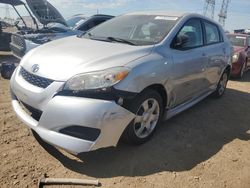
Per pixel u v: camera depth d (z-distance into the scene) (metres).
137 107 3.66
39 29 8.96
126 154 3.82
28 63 3.89
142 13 5.22
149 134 4.12
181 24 4.71
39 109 3.46
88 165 3.54
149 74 3.76
